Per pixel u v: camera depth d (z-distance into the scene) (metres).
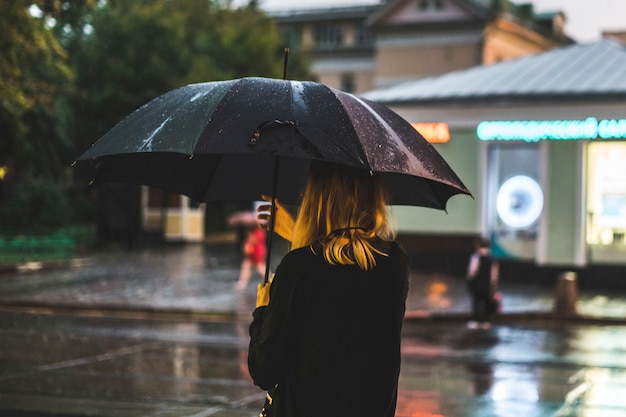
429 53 58.03
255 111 3.25
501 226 25.39
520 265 24.97
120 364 11.59
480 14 56.22
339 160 3.09
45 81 29.66
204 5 47.16
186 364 11.70
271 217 3.74
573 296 18.75
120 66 35.06
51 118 31.16
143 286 22.55
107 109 35.53
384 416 3.01
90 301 19.42
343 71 67.50
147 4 41.53
